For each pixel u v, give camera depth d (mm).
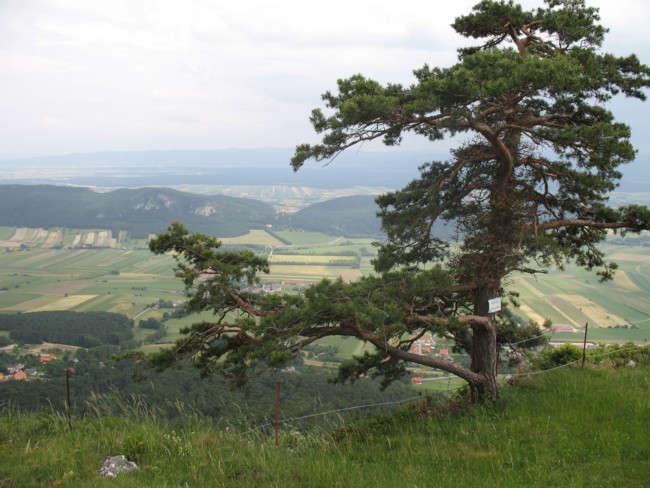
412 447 7926
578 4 10188
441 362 9773
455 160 10930
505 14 10094
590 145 8727
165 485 5844
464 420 8922
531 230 9742
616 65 9711
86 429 8234
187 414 8898
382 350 10188
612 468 6379
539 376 11469
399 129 10141
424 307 9773
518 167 10570
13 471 6328
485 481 6316
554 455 6953
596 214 10375
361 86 9664
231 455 7027
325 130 9883
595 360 13609
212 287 8680
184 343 8844
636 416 7949
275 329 8336
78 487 5957
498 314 11594
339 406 19203
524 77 8234
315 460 7070
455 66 9953
